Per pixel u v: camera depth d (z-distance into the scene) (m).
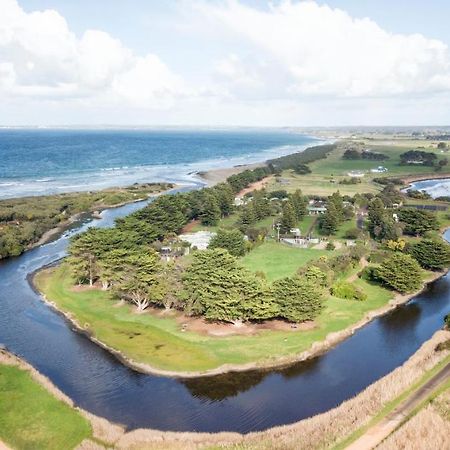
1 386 75.94
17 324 105.44
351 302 115.31
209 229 189.75
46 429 66.50
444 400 70.44
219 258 105.94
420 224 182.50
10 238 159.88
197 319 103.75
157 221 168.75
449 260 139.25
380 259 146.25
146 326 100.44
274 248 163.12
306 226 197.88
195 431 68.31
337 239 176.00
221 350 90.12
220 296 98.56
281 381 81.69
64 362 88.56
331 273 126.06
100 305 112.75
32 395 74.44
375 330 102.75
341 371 85.31
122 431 67.69
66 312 110.62
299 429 66.69
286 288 101.06
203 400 76.19
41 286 127.44
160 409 73.81
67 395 77.31
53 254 159.75
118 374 84.06
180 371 84.06
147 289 106.81
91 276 125.69
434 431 63.16
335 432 64.25
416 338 99.31
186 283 104.62
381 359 90.00
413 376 78.00
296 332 97.62
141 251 126.94
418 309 115.38
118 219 163.88
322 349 92.69
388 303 116.56
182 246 158.12
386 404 70.50
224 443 64.00
